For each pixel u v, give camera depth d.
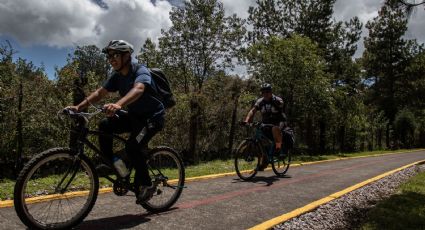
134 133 4.46
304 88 18.77
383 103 47.09
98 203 5.29
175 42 15.74
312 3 25.31
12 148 9.49
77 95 9.79
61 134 9.92
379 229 5.34
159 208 5.13
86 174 4.28
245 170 8.30
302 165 12.87
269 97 8.32
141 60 14.82
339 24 26.33
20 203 3.65
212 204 5.81
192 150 14.58
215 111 16.19
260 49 19.64
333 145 30.45
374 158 19.55
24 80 9.64
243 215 5.35
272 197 6.64
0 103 9.34
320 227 5.25
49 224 3.91
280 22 25.50
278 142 8.39
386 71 45.97
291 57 18.66
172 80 15.60
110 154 4.42
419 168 14.52
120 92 4.59
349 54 27.14
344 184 8.68
